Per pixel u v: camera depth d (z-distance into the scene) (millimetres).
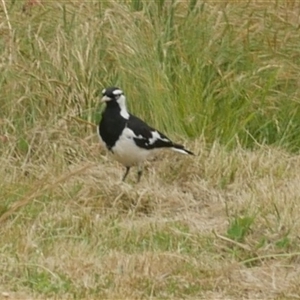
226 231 11000
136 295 9445
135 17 14383
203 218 11609
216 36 14586
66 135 13359
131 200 11906
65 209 11531
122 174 12836
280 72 14359
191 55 14344
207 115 13977
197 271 9938
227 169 12812
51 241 10695
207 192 12367
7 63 13688
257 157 13047
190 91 14094
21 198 11523
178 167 12953
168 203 11953
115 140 12203
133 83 13914
